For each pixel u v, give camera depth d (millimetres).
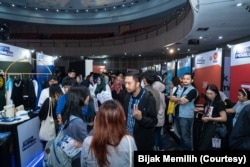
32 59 6492
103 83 5324
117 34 20062
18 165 2986
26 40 18266
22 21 16906
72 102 1876
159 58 18641
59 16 17766
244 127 1816
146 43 14594
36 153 3584
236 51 3760
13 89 5004
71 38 19578
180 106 3607
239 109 2971
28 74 5977
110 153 1184
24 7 16734
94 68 10477
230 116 3023
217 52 4277
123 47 16625
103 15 17359
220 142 2852
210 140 2885
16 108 3711
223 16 6602
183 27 9828
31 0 15164
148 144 2189
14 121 3074
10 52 5535
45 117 3092
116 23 17250
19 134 3037
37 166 3486
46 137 3059
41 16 17453
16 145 2975
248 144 1780
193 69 5770
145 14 15094
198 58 5266
